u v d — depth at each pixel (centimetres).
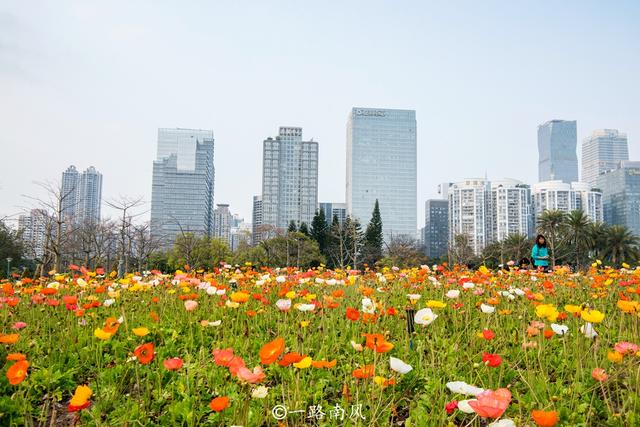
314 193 15975
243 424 245
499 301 554
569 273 889
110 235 3241
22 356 309
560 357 386
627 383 317
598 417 291
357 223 6197
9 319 518
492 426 204
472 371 344
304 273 780
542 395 308
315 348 412
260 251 5369
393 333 454
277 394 314
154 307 591
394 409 290
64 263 3225
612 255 5716
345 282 683
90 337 447
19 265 3781
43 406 314
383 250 6719
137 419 284
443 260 7081
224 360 260
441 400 287
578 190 13425
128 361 352
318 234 6500
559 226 5778
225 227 16838
